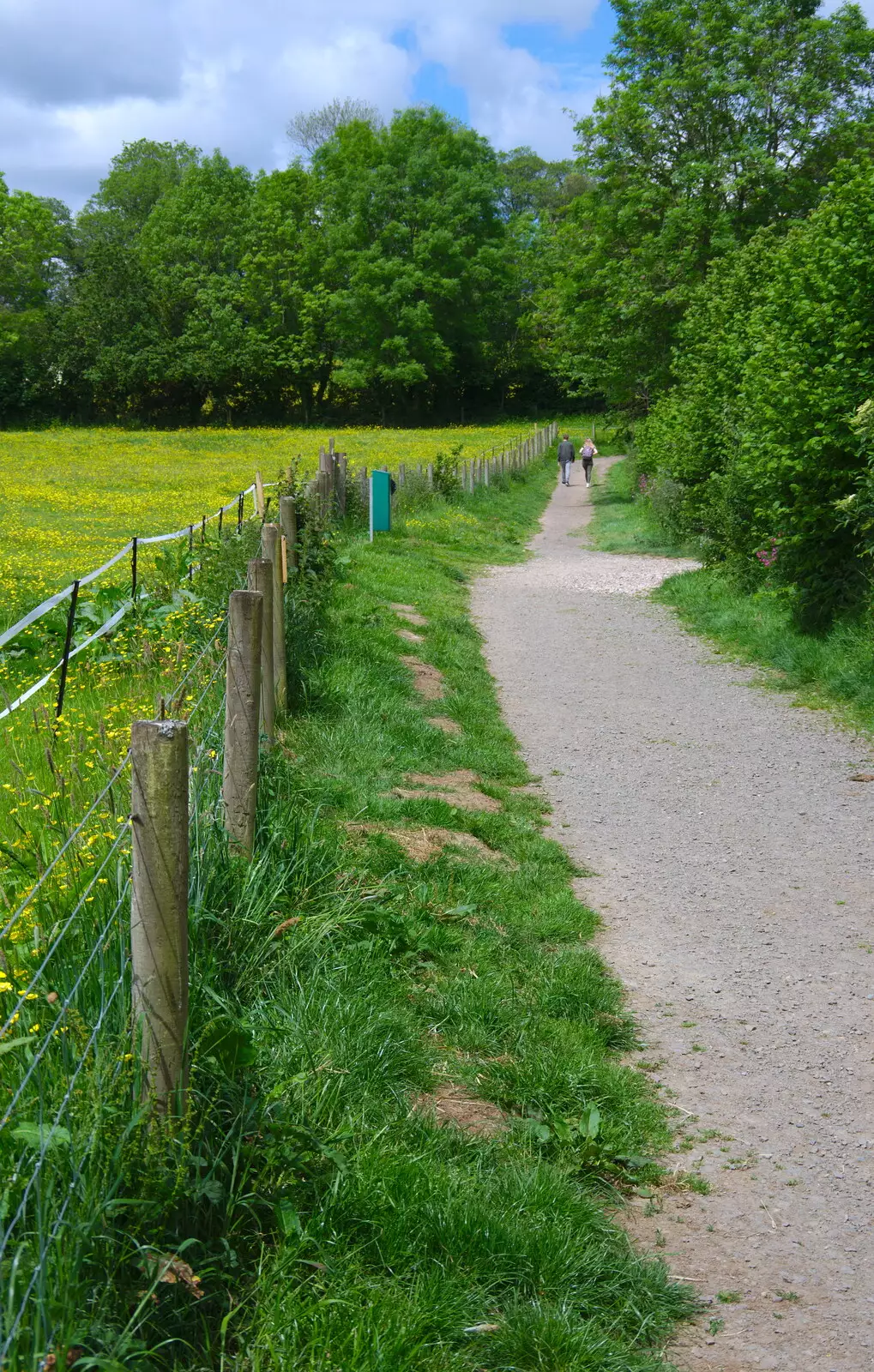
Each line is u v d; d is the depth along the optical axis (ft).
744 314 56.80
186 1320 8.77
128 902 11.69
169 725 9.37
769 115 107.76
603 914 20.03
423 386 265.13
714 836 23.91
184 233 267.80
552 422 248.73
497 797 25.31
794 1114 14.07
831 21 104.47
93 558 52.80
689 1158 13.15
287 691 26.55
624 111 108.88
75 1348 7.60
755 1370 9.89
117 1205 8.67
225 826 16.16
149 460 142.51
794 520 37.52
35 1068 8.91
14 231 274.16
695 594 51.08
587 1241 11.13
